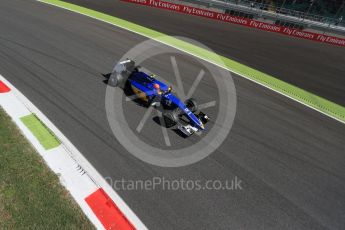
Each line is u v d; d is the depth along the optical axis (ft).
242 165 26.58
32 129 25.71
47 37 47.21
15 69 35.45
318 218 22.80
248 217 21.75
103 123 28.45
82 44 47.01
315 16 124.26
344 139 34.12
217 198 22.77
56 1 69.97
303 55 69.82
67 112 29.07
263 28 90.02
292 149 30.30
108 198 20.75
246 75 47.91
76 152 24.30
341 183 26.89
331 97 47.01
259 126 33.14
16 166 21.39
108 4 78.13
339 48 84.94
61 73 36.35
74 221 18.51
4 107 27.89
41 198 19.44
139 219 19.88
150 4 88.07
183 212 21.08
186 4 103.60
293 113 38.09
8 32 46.29
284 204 23.44
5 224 17.49
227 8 107.55
